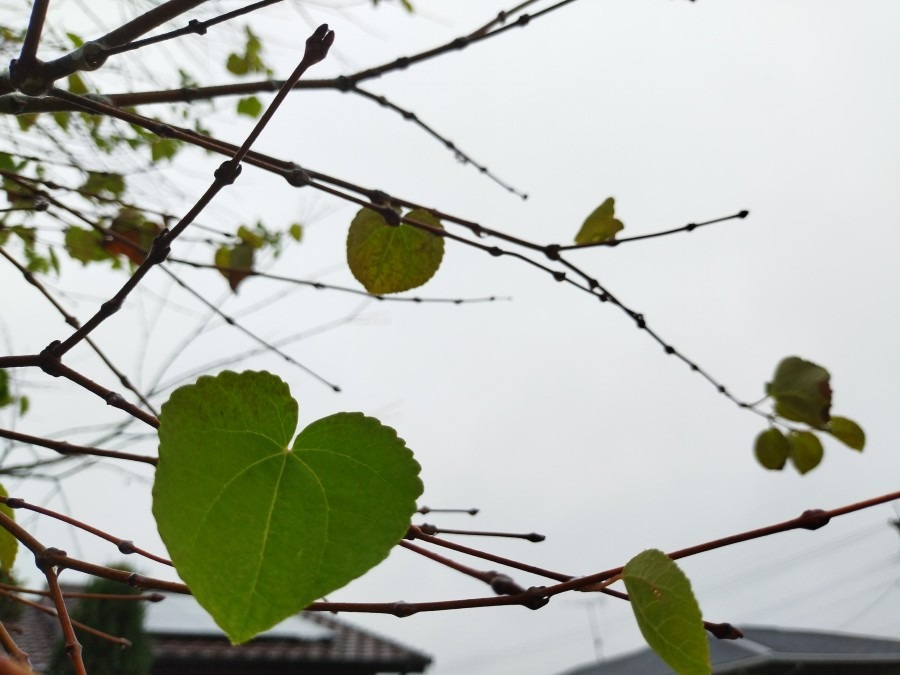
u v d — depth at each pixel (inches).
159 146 32.8
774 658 175.6
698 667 13.8
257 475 14.3
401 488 14.5
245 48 33.3
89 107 17.9
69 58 17.1
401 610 15.6
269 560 13.8
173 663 100.7
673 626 14.1
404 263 22.6
